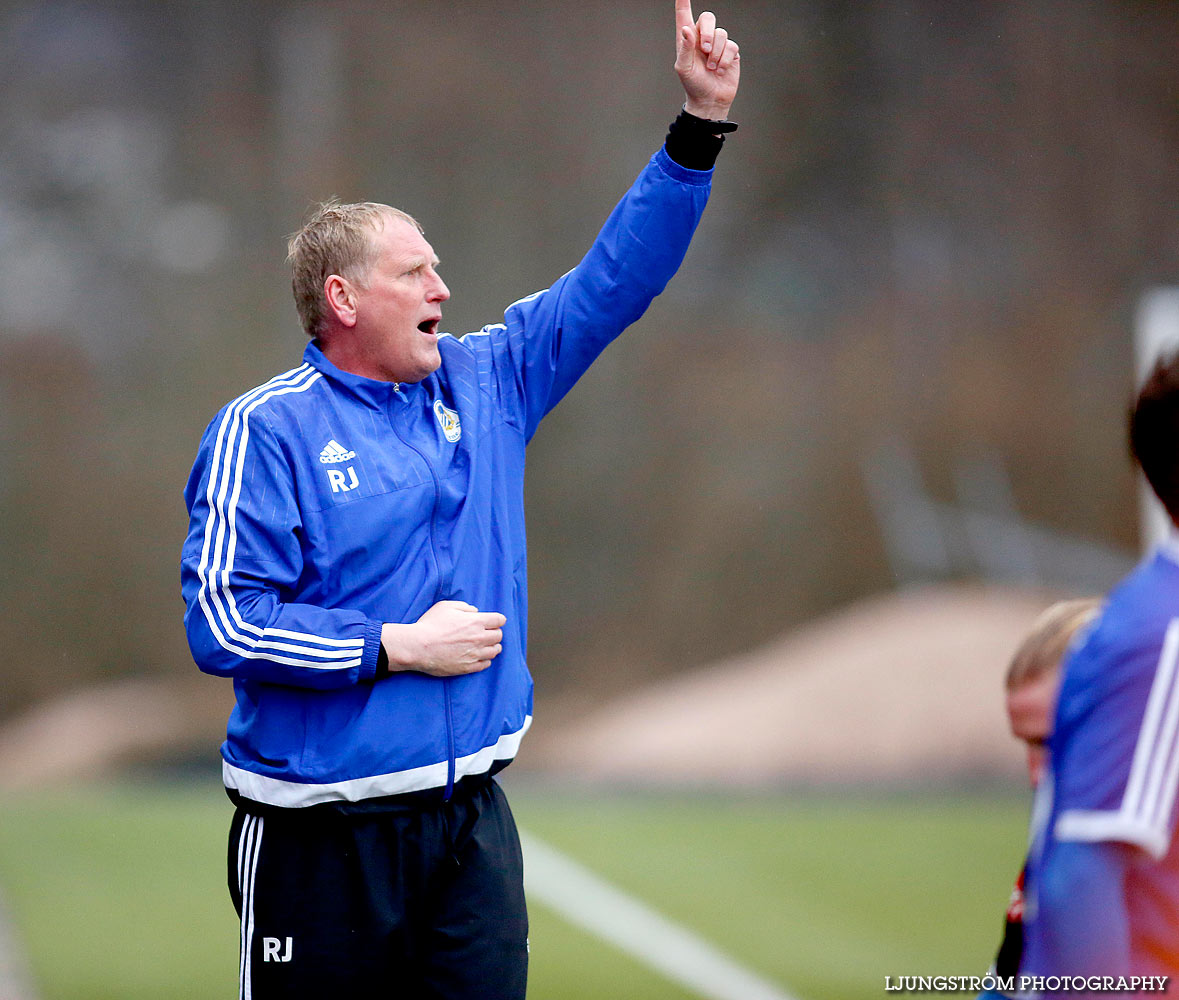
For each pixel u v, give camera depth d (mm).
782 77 83750
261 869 8766
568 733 65938
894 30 83812
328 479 8773
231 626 8375
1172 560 5156
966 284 81500
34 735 67188
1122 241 81500
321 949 8625
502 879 8969
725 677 59656
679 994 16578
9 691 71812
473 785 8961
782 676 53469
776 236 83188
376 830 8664
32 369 78938
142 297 81562
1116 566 72438
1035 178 83125
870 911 21078
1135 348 78000
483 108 84375
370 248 8961
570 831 28531
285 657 8328
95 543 75375
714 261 82688
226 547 8508
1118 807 4910
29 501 76062
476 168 84000
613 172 84062
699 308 81375
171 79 84688
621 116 84688
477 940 8797
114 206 82625
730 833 28109
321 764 8547
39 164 82562
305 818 8648
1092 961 4883
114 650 73625
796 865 24672
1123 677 4977
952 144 83688
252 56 85000
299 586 8852
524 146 84250
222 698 70562
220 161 84125
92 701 69812
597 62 85062
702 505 76125
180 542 76375
